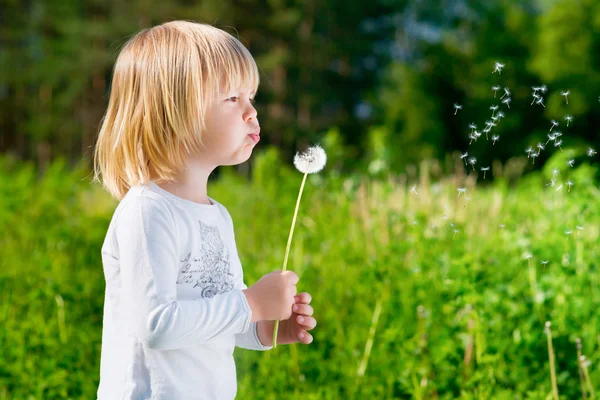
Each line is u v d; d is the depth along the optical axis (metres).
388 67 34.59
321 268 5.55
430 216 5.52
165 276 2.15
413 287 4.57
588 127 23.05
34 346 4.53
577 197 4.66
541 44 25.11
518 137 22.98
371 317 4.67
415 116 26.95
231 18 32.81
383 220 5.54
